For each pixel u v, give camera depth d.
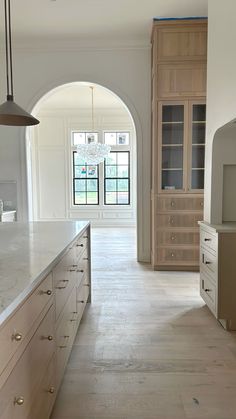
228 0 2.47
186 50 4.04
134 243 6.38
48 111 8.62
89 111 8.64
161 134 4.17
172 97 4.11
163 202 4.25
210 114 3.05
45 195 8.85
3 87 4.61
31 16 3.83
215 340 2.42
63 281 1.80
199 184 4.27
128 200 8.93
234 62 2.36
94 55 4.56
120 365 2.08
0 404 0.89
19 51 4.55
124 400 1.75
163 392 1.82
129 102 4.60
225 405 1.71
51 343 1.51
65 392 1.81
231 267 2.57
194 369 2.04
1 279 1.20
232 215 3.12
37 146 8.73
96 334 2.51
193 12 3.83
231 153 2.96
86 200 8.98
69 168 8.79
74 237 2.18
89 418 1.62
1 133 4.73
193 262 4.29
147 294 3.42
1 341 0.90
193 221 4.25
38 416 1.28
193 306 3.09
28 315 1.15
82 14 3.81
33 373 1.21
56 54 4.56
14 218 4.79
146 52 4.53
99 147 7.60
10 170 4.79
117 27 4.16
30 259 1.53
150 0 3.53
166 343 2.37
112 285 3.73
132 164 8.83
